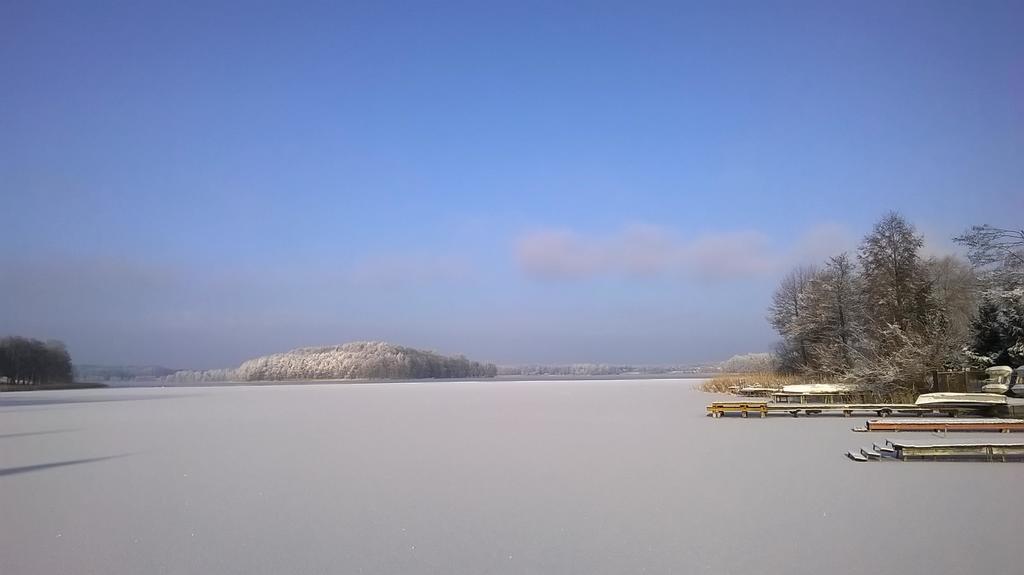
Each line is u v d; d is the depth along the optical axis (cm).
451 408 3538
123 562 811
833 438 1905
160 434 2309
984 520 925
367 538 903
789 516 973
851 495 1104
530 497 1142
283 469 1484
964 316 3862
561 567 767
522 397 4731
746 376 5788
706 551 813
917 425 1889
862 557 773
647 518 981
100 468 1541
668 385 7294
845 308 4469
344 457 1658
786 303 5578
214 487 1283
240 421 2850
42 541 908
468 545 861
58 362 11912
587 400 4184
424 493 1192
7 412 3700
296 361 16662
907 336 3138
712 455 1592
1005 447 1420
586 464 1482
